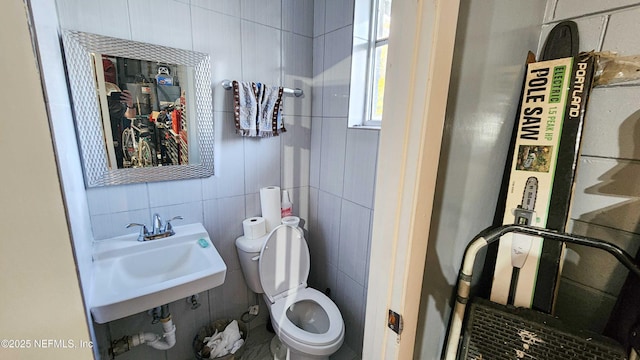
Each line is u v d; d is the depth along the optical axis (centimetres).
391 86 51
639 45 66
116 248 121
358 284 162
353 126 155
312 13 168
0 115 41
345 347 174
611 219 73
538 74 75
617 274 73
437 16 44
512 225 69
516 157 79
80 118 111
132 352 142
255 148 164
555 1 79
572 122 71
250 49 151
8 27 40
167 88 131
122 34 117
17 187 44
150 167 132
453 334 70
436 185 59
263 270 157
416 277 56
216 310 167
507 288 79
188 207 147
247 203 167
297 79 171
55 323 51
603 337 60
